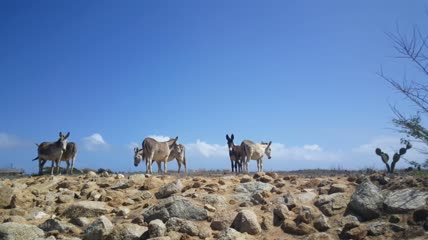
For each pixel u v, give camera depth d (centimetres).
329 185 1128
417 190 914
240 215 924
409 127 909
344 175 1410
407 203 876
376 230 818
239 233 870
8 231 907
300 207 969
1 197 1209
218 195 1103
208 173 2064
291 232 889
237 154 2381
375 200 902
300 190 1130
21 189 1437
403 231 801
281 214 942
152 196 1214
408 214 849
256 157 2314
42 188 1473
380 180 1030
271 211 984
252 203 1067
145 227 948
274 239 866
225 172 2173
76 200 1266
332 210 941
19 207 1205
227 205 1072
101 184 1416
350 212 914
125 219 1045
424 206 852
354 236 815
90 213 1086
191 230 920
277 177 1354
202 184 1259
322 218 889
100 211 1094
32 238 922
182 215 998
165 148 2245
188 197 1105
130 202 1177
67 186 1468
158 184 1308
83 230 990
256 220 918
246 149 2233
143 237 905
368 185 942
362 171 1582
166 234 902
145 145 2170
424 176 1005
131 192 1273
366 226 845
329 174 1573
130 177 1471
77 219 1041
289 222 906
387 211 883
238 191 1163
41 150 2275
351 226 845
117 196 1230
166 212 1004
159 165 2391
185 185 1275
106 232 930
